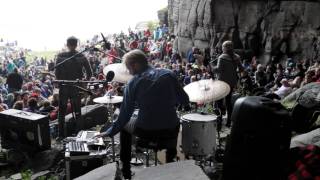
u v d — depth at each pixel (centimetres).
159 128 479
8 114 731
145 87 478
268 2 2023
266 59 2067
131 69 492
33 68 3369
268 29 2047
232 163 329
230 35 2228
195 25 2492
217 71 790
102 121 898
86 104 972
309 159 306
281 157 318
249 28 2134
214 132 549
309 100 711
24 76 2859
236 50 2191
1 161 723
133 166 615
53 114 968
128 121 476
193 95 641
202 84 660
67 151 604
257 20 2091
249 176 321
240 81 1086
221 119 781
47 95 1825
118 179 482
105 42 793
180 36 2702
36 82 1870
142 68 490
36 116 722
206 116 567
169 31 3177
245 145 321
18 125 717
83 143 625
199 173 432
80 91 805
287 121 317
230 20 2217
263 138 315
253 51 2145
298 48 1909
